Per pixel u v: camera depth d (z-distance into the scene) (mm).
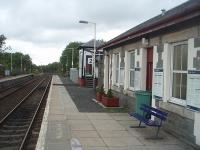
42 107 20609
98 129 12000
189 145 9820
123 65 18156
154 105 12875
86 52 41000
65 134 11078
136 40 15555
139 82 15109
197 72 9523
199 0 9789
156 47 12836
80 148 9375
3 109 19641
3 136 12211
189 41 10109
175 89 11516
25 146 10539
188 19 9570
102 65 27031
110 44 20250
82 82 40219
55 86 39875
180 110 10617
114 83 20812
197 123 9445
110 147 9547
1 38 59219
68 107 18250
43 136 10750
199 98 9367
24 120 15742
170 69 11797
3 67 80062
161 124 11039
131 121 13672
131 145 9805
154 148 9508
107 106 18219
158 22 11359
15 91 33219
